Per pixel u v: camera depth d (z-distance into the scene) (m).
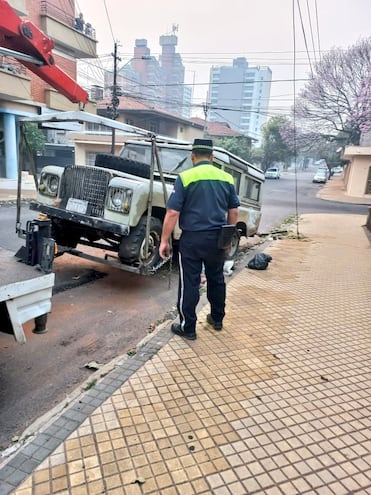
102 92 26.92
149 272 4.64
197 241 3.07
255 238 9.70
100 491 1.74
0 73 14.61
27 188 16.48
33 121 4.37
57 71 4.07
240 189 6.74
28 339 3.44
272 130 48.59
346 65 32.22
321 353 3.21
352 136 33.56
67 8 19.16
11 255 3.22
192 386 2.60
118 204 4.26
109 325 3.87
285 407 2.44
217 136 44.06
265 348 3.23
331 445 2.12
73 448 1.98
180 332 3.34
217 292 3.40
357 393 2.64
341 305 4.46
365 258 7.31
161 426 2.18
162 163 5.87
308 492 1.81
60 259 6.05
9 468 1.84
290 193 27.84
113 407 2.32
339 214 16.66
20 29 3.62
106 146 19.06
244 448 2.06
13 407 2.50
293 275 5.73
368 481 1.90
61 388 2.74
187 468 1.90
